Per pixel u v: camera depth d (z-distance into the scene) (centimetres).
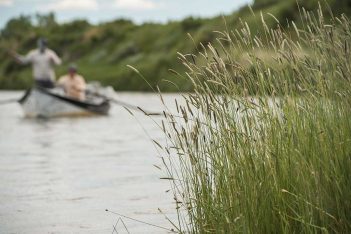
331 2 3203
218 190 569
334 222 520
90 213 849
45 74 2780
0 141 1788
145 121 2473
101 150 1545
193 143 580
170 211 841
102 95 2900
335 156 530
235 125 569
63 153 1494
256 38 577
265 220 530
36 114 2786
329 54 567
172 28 6575
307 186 518
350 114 543
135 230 749
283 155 547
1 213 859
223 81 585
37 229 769
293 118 559
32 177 1148
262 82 571
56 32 8344
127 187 1030
